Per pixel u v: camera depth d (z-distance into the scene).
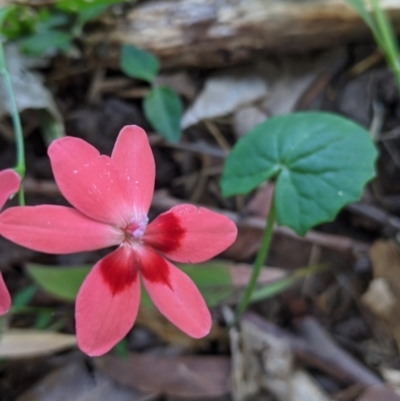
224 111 0.12
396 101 0.12
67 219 0.06
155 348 0.10
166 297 0.07
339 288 0.11
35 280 0.10
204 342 0.10
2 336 0.09
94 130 0.11
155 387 0.10
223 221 0.07
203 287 0.10
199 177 0.12
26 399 0.09
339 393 0.10
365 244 0.11
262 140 0.09
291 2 0.11
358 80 0.12
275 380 0.10
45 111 0.11
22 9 0.11
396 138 0.12
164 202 0.11
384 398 0.10
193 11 0.11
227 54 0.12
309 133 0.09
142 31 0.11
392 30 0.12
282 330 0.10
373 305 0.11
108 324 0.07
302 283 0.11
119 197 0.07
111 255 0.07
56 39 0.11
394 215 0.11
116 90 0.12
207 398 0.10
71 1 0.10
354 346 0.10
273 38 0.12
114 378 0.10
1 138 0.11
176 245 0.07
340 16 0.11
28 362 0.10
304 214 0.09
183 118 0.12
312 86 0.12
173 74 0.12
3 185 0.06
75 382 0.10
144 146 0.07
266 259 0.11
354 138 0.09
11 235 0.06
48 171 0.11
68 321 0.10
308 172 0.09
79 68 0.12
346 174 0.08
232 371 0.10
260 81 0.12
